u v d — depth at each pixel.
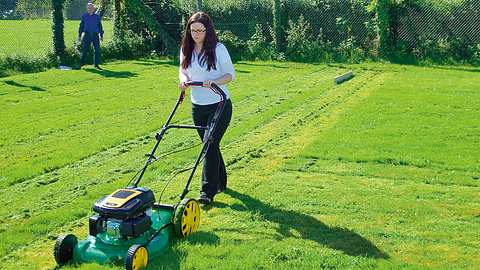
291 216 6.80
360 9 18.83
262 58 19.06
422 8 18.14
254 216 6.80
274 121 10.63
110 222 5.68
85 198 7.32
